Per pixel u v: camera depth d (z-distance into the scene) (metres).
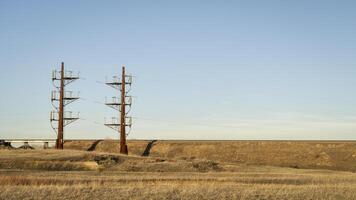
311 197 33.78
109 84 104.94
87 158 81.50
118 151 112.88
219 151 108.75
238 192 34.47
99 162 80.06
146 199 30.97
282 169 89.31
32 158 78.94
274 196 33.62
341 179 59.81
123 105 104.69
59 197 30.81
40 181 44.94
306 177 64.06
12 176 52.03
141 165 81.25
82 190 33.53
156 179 52.41
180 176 61.59
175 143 113.81
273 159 103.56
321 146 106.12
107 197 31.25
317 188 38.97
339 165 98.25
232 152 107.88
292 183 50.84
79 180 48.44
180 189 35.03
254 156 105.56
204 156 107.06
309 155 103.19
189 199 31.55
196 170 81.69
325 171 87.75
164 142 114.88
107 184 41.34
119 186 37.75
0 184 39.84
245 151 107.81
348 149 104.00
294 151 105.56
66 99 105.12
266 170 85.94
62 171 72.19
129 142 115.88
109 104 104.88
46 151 88.94
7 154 84.06
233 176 64.56
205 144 111.81
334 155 102.25
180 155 108.56
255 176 65.38
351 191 37.88
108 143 116.88
